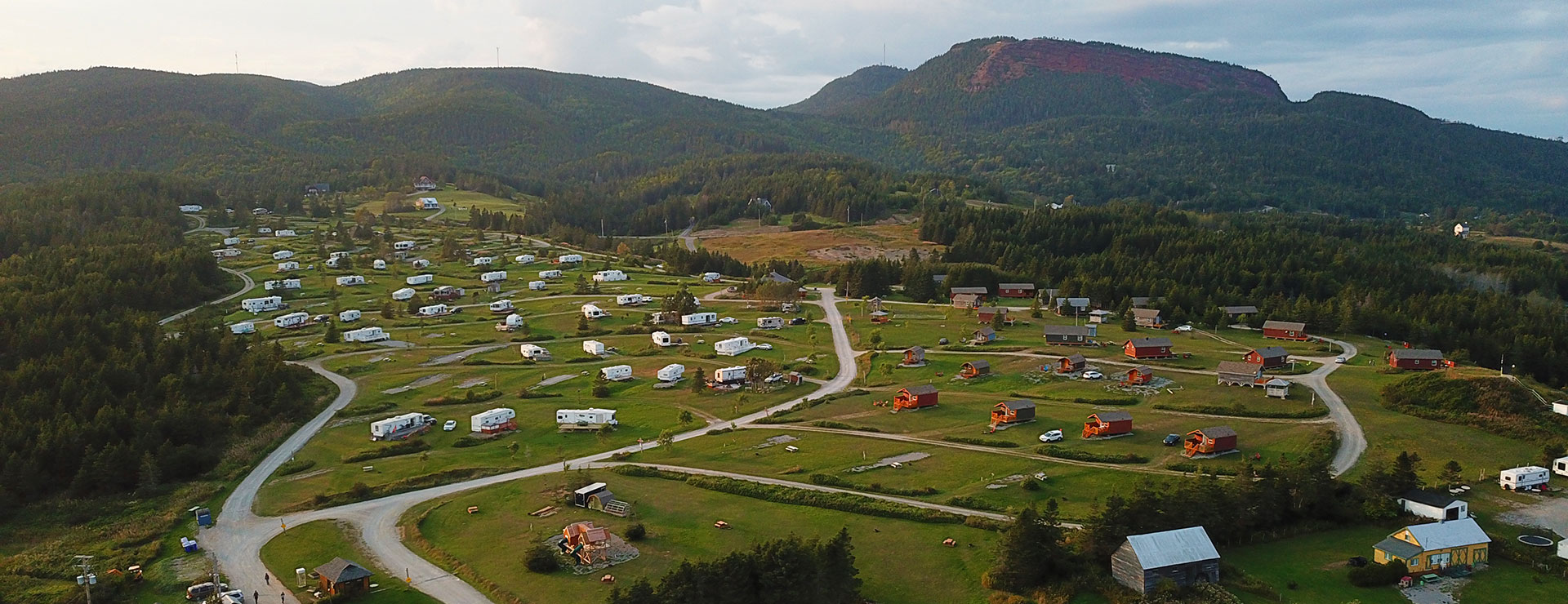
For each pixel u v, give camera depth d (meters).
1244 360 176.12
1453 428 132.62
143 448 129.75
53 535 110.56
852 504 107.31
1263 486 100.19
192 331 186.00
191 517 112.12
